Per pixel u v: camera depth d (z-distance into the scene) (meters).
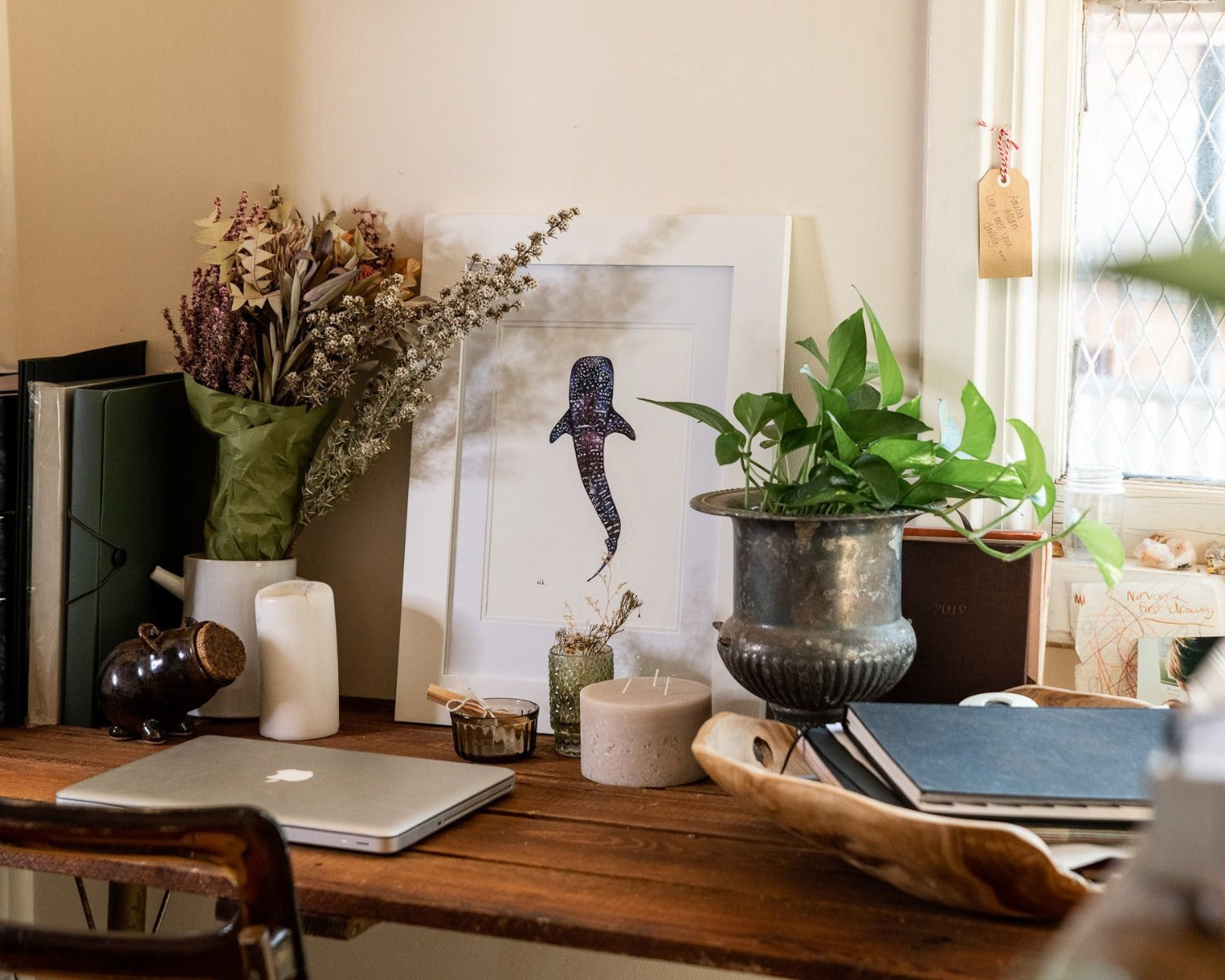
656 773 1.17
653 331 1.35
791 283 1.34
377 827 0.98
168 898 1.58
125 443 1.36
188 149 1.52
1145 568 1.35
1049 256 1.35
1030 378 1.35
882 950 0.81
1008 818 0.86
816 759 1.01
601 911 0.87
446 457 1.40
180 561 1.48
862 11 1.30
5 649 1.34
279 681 1.30
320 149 1.48
